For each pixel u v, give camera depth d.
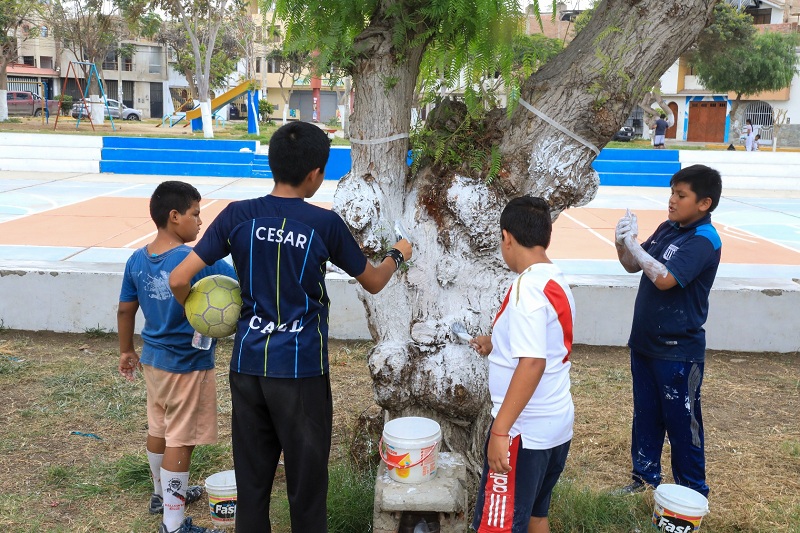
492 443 2.82
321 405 3.11
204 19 35.59
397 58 3.77
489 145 4.00
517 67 3.76
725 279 7.68
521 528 2.97
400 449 3.47
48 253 10.01
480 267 4.02
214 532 3.83
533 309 2.80
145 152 22.19
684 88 46.31
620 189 21.09
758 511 4.19
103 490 4.34
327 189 18.66
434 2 3.45
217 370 6.47
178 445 3.73
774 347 7.27
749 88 39.50
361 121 3.91
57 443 4.98
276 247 2.99
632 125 47.91
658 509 3.85
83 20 43.81
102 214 13.66
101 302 7.30
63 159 21.80
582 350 7.25
